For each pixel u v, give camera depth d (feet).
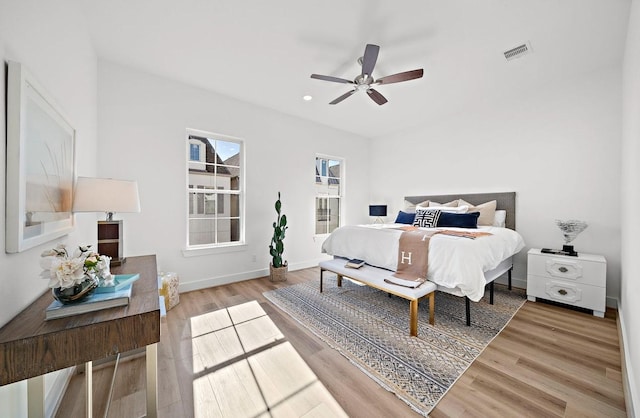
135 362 5.68
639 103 4.82
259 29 7.00
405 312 8.29
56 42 4.74
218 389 4.85
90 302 3.09
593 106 9.22
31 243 3.43
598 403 4.42
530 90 10.68
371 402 4.51
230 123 11.36
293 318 7.84
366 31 7.03
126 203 5.31
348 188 16.81
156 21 6.72
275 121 12.92
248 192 12.01
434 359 5.71
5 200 3.04
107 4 6.12
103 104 8.47
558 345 6.29
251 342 6.49
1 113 2.98
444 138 13.92
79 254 3.40
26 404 3.42
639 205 4.65
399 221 13.19
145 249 9.30
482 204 11.87
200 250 10.56
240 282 11.53
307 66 8.85
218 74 9.43
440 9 6.22
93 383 5.01
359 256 9.80
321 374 5.27
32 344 2.55
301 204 14.12
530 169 10.75
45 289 4.03
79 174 6.17
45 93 3.94
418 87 10.41
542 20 6.59
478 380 5.02
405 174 15.88
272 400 4.58
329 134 15.51
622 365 5.45
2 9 3.02
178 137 9.99
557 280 8.77
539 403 4.43
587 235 9.34
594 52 8.01
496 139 11.82
